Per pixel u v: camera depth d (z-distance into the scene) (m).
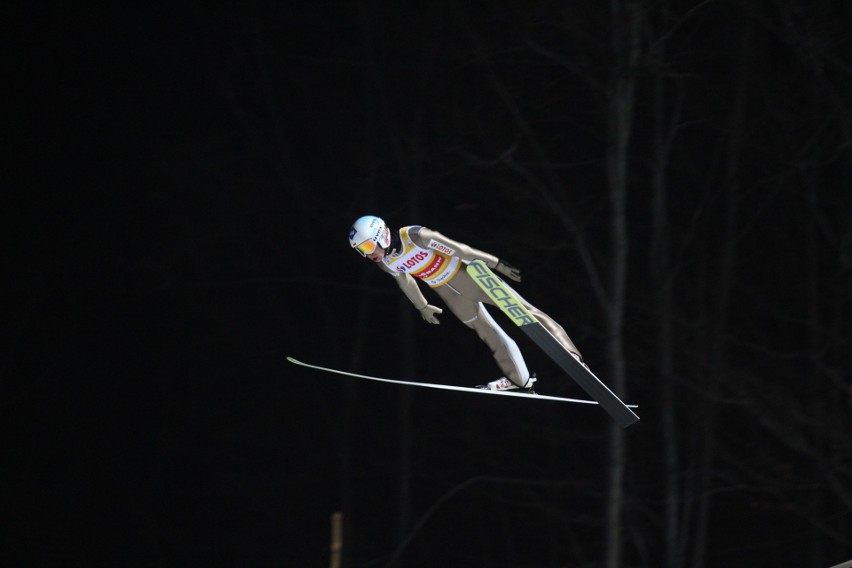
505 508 48.47
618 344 38.84
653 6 39.94
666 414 42.50
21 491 51.41
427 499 49.47
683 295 44.25
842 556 44.22
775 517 46.47
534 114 45.44
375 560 46.59
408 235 19.55
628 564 46.41
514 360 21.17
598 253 44.94
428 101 47.06
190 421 52.75
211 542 51.22
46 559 50.84
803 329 45.72
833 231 45.34
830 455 42.38
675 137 46.16
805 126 44.03
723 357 42.44
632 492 44.50
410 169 48.19
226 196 51.94
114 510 51.69
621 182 39.34
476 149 46.44
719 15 44.12
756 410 40.66
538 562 48.16
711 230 45.59
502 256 46.47
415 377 50.19
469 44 45.56
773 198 44.81
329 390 51.53
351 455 48.62
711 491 42.16
